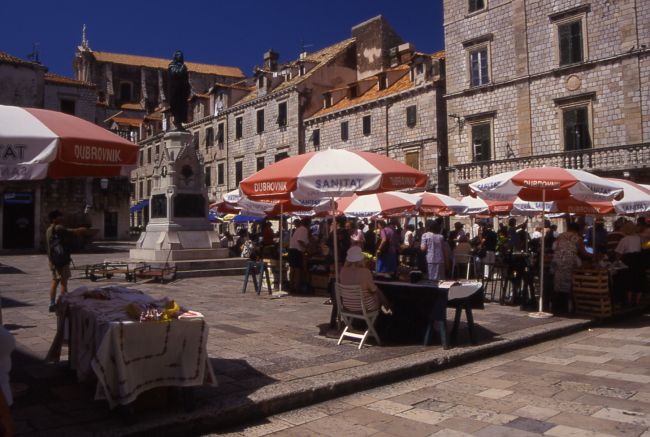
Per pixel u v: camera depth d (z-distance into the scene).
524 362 7.51
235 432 4.97
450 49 31.33
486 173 28.94
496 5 29.11
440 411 5.45
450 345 7.87
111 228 43.03
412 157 33.62
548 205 13.42
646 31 23.64
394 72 36.78
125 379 4.62
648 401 5.66
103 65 67.38
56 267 10.38
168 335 4.94
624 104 24.19
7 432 2.64
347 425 5.11
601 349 8.29
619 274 11.85
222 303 11.84
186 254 18.05
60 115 4.97
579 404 5.58
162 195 18.95
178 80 19.42
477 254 17.31
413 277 8.37
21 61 36.19
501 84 28.66
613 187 10.23
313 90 42.34
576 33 25.89
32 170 4.38
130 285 15.23
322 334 8.51
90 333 5.24
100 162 4.68
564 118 26.25
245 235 25.08
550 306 11.16
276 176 7.74
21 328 8.89
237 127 48.81
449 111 31.25
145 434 4.60
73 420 4.78
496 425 5.01
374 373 6.35
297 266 13.63
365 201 15.02
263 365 6.66
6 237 34.09
